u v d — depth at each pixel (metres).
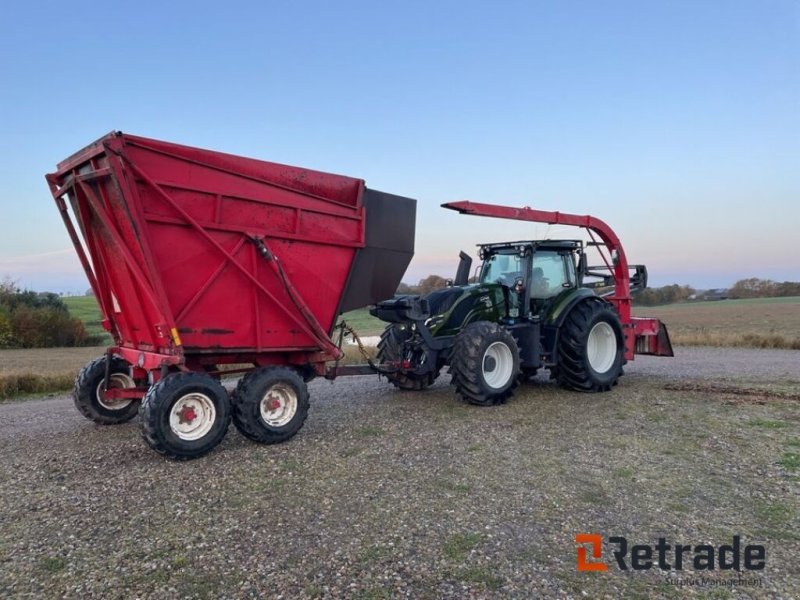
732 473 4.78
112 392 6.59
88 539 3.66
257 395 5.71
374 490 4.47
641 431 6.17
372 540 3.58
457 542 3.54
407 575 3.15
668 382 9.46
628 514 3.96
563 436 6.01
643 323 10.34
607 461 5.14
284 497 4.34
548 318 8.45
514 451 5.49
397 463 5.15
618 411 7.17
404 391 8.97
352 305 6.87
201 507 4.16
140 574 3.19
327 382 10.27
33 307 30.98
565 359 8.48
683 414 6.91
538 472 4.86
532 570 3.20
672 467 4.95
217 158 5.68
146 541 3.61
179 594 2.97
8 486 4.72
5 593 3.01
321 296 6.57
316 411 7.52
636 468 4.93
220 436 5.47
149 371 6.04
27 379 11.35
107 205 5.55
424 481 4.66
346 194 6.64
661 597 2.94
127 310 6.36
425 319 7.76
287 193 6.16
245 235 5.88
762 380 9.59
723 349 17.58
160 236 5.39
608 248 9.98
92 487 4.64
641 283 10.27
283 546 3.51
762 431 6.06
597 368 8.80
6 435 6.63
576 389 8.63
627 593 2.97
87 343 28.72
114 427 6.84
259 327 6.09
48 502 4.32
